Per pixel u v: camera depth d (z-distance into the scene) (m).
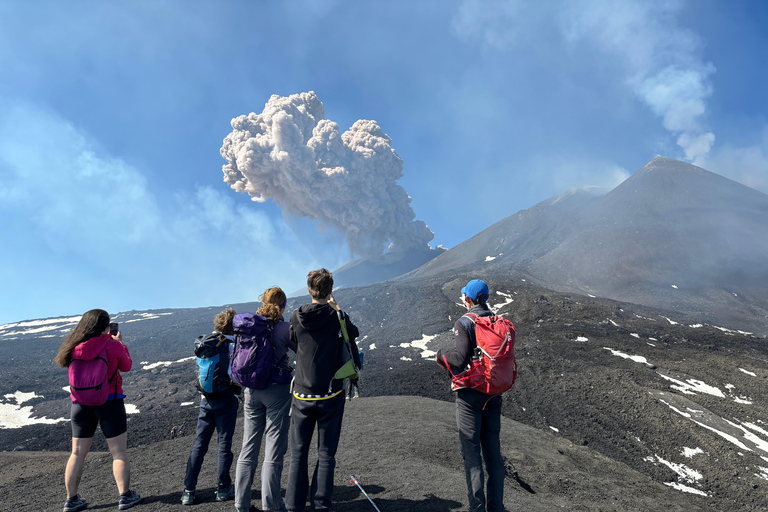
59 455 32.75
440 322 81.06
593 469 12.14
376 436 10.10
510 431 13.84
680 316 76.25
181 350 87.62
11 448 43.25
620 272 111.00
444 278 112.00
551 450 12.48
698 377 43.06
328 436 4.33
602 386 40.91
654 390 39.78
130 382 67.56
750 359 48.03
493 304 85.00
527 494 7.05
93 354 5.40
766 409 35.97
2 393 64.56
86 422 5.62
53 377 74.31
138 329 114.25
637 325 65.75
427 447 9.35
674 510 8.92
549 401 39.47
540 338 60.84
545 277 117.69
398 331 79.50
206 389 5.56
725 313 82.88
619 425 33.84
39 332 132.12
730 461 27.73
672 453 29.47
